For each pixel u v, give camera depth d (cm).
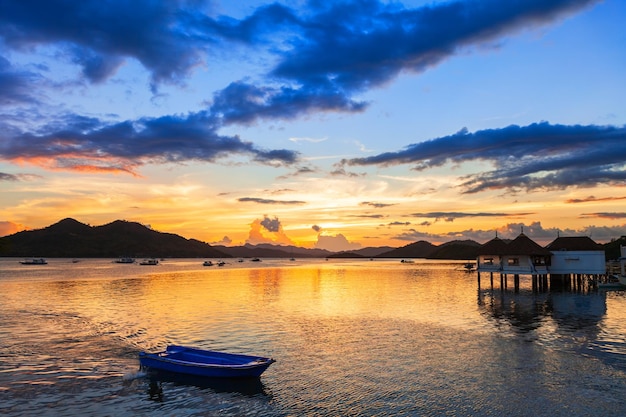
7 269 16538
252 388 2391
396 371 2627
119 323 4262
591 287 7169
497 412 2022
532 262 6725
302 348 3209
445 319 4341
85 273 13825
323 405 2144
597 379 2434
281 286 8881
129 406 2164
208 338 3562
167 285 9081
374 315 4691
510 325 3944
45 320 4444
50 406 2156
